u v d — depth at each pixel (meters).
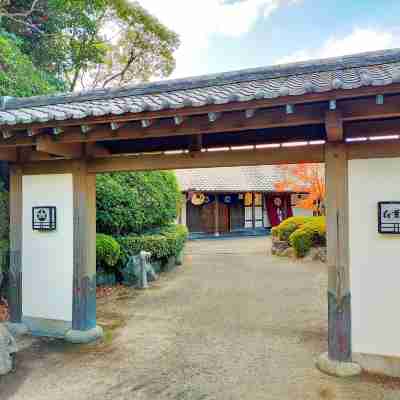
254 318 5.04
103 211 7.17
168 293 6.62
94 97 4.24
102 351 3.79
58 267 4.12
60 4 10.05
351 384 2.95
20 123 3.09
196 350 3.85
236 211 18.27
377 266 3.07
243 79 3.85
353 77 3.02
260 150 3.49
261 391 2.91
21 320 4.26
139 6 14.16
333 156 3.17
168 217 9.27
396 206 3.00
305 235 10.21
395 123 3.04
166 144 4.45
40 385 3.04
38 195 4.21
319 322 4.84
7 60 6.20
